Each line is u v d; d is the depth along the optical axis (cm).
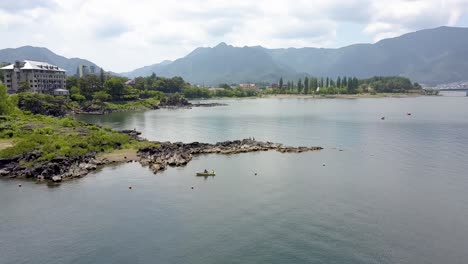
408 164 10325
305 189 8106
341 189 8112
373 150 12362
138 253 5381
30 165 9494
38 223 6359
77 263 5138
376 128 17762
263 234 5922
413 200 7425
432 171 9550
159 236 5875
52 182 8525
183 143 13338
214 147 12375
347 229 6109
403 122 19975
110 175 9131
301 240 5731
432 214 6719
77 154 10631
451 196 7650
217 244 5612
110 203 7238
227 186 8312
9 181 8631
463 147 12662
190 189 8088
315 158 11169
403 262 5141
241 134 16275
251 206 7081
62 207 7044
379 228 6150
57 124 16150
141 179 8819
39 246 5597
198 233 5959
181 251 5419
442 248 5509
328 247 5522
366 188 8181
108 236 5888
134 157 10956
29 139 11675
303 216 6612
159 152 11369
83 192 7875
